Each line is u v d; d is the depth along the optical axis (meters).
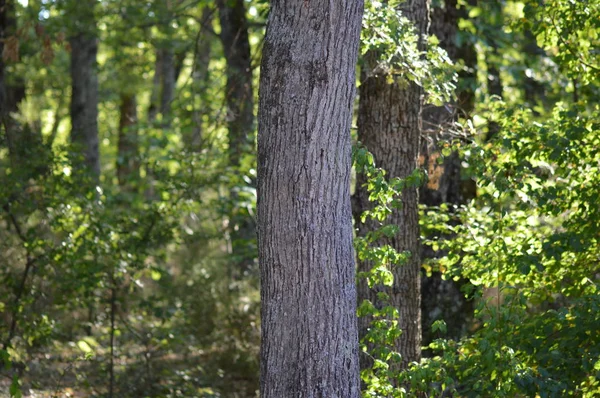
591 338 8.25
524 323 8.65
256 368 15.93
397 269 9.92
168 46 22.91
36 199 13.23
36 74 27.45
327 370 6.34
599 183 9.13
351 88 6.34
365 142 10.02
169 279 14.67
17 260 13.19
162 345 14.88
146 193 23.03
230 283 17.19
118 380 14.30
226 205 15.38
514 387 8.00
